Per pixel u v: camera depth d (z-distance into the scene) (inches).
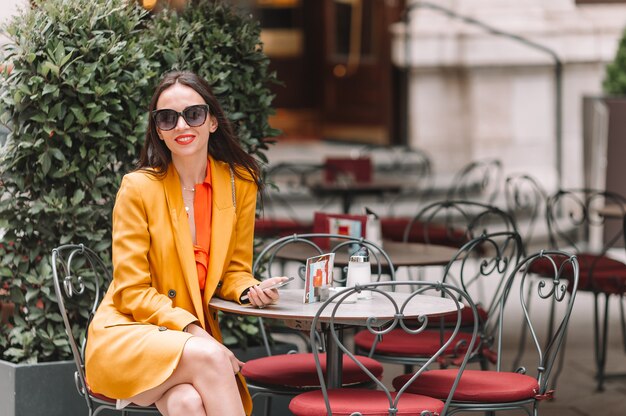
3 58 217.8
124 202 178.4
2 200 217.8
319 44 657.0
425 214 457.1
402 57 524.7
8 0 230.8
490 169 504.4
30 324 217.9
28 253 217.9
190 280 178.2
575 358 301.3
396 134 577.0
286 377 190.2
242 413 166.7
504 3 506.3
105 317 177.2
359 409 165.8
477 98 506.6
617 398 262.4
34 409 208.4
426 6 520.4
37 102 213.6
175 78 181.2
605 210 317.1
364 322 165.0
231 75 235.3
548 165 510.6
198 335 174.4
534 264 280.2
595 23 509.0
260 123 240.7
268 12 671.1
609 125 439.5
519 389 180.5
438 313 169.6
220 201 184.2
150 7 237.1
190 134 178.7
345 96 617.9
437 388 181.8
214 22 235.6
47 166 213.6
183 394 165.8
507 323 343.0
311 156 556.4
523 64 503.8
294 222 349.1
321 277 181.3
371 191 360.5
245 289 180.4
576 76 510.9
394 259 239.6
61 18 216.5
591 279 265.0
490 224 460.4
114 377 170.4
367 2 593.6
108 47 218.5
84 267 221.6
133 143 220.1
